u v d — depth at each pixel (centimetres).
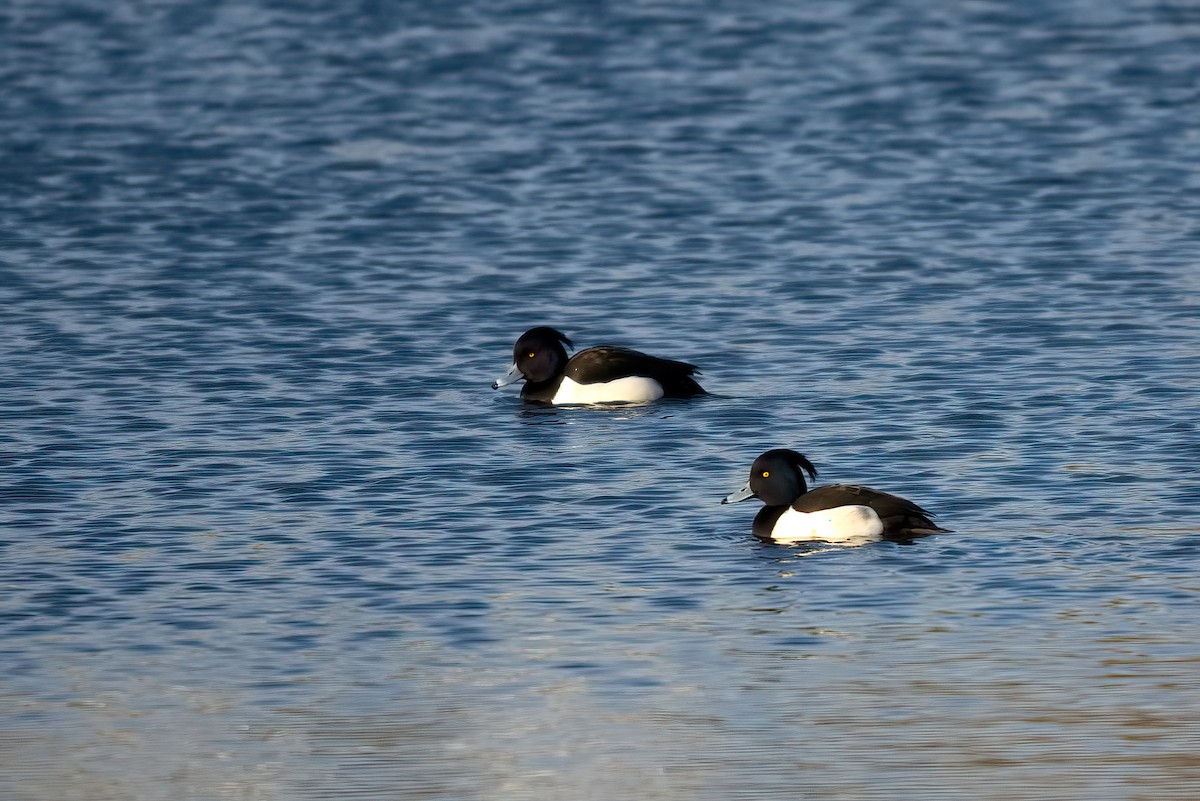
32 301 2675
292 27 4956
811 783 1201
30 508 1784
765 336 2469
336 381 2281
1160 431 1977
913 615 1491
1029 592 1533
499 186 3444
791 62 4516
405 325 2559
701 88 4259
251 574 1602
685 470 1905
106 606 1530
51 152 3709
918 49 4638
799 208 3247
